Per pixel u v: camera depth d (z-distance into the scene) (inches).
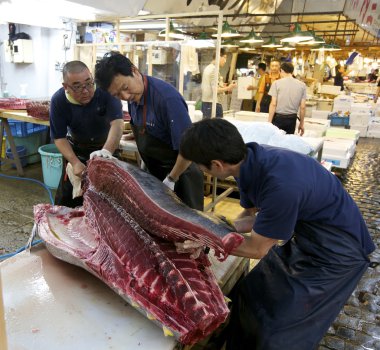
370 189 204.2
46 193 166.6
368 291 110.3
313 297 60.3
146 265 53.3
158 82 80.7
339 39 465.4
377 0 274.7
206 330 47.8
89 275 63.4
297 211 52.0
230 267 68.8
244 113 226.8
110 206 67.1
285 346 59.7
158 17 152.9
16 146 203.8
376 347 88.4
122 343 48.9
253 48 298.7
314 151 140.6
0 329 30.3
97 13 121.7
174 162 89.5
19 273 63.1
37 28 247.9
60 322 52.2
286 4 302.5
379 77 466.9
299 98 203.6
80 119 98.3
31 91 258.7
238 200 175.8
